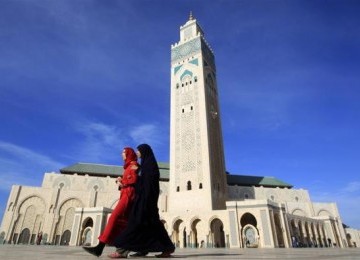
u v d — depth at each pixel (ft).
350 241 161.07
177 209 110.73
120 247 15.01
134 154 18.37
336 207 164.86
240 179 173.88
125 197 16.51
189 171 115.44
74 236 108.58
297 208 160.86
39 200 139.54
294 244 94.53
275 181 181.06
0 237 127.85
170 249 16.14
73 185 148.87
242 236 89.71
